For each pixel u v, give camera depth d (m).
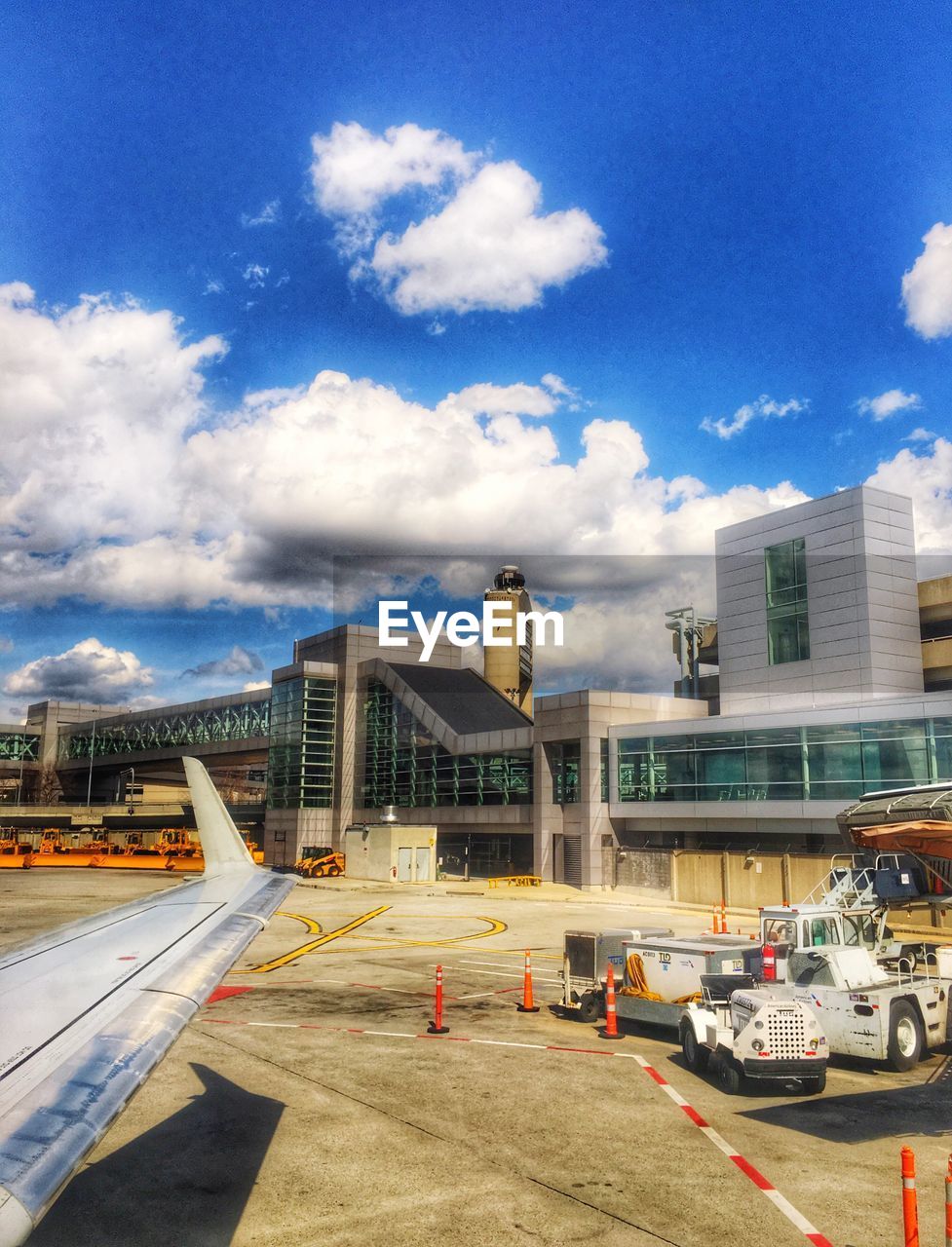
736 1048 14.97
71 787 162.62
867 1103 14.66
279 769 90.00
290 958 30.09
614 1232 9.81
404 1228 9.88
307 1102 14.27
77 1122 4.32
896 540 61.19
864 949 18.23
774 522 64.56
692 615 66.12
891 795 21.25
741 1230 9.88
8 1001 6.38
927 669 61.38
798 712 51.03
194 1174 11.30
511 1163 11.80
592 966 20.62
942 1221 10.12
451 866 73.75
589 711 60.66
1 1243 3.12
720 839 55.16
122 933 8.63
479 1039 18.64
